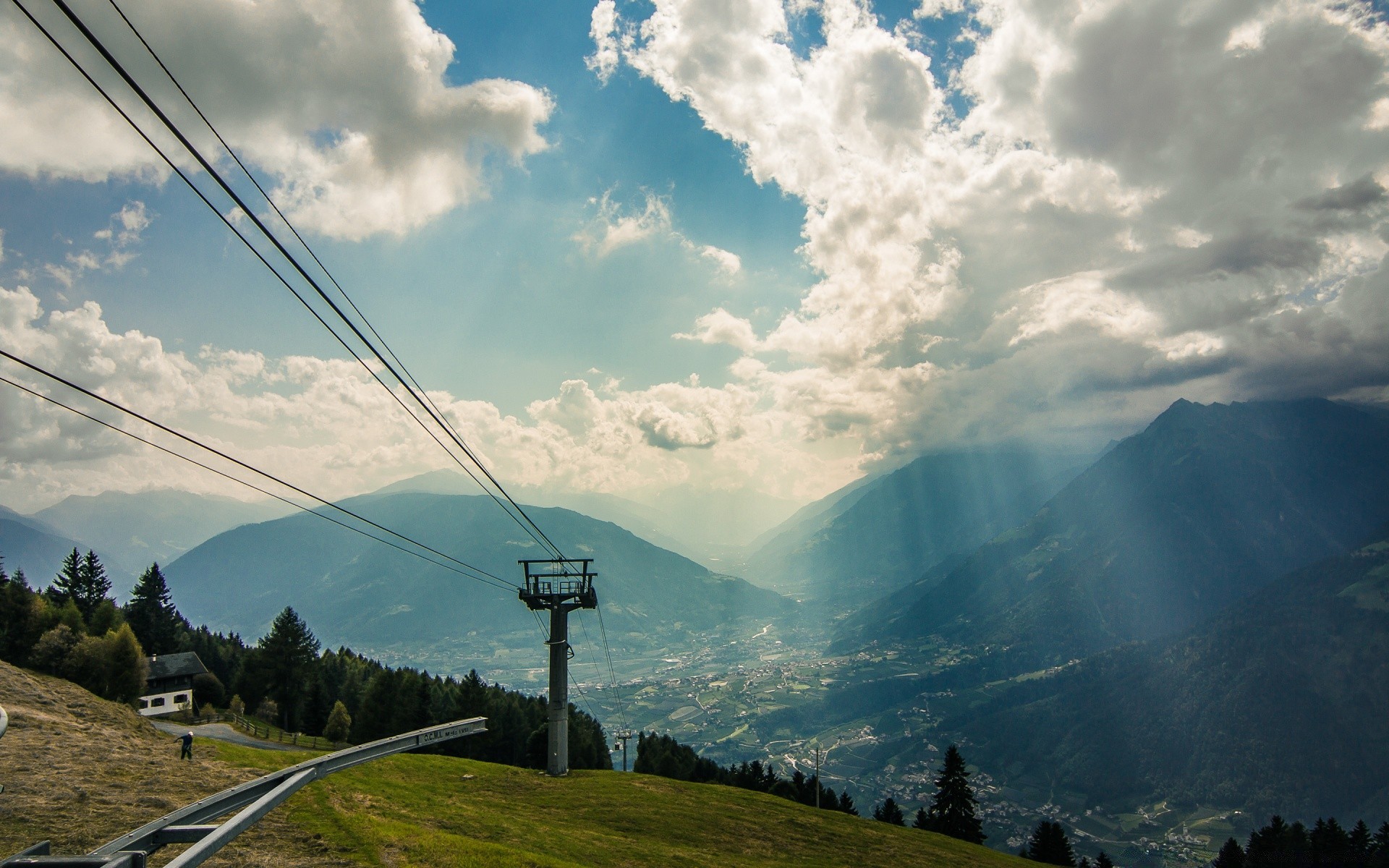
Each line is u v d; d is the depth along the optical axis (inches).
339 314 663.8
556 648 3004.4
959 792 4630.9
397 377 824.3
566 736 2989.7
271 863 1221.7
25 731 1689.2
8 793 1294.3
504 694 5482.3
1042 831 4943.4
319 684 4736.7
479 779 2620.6
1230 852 5880.9
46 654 3378.4
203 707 4298.7
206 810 575.8
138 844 510.3
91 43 349.7
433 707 4702.3
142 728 2007.9
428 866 1353.3
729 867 1926.7
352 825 1482.5
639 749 5428.2
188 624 7450.8
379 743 831.7
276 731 4119.1
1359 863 5551.2
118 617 4768.7
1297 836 5748.0
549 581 3046.3
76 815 1243.8
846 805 5349.4
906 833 2893.7
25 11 317.7
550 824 2082.9
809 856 2251.5
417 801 1973.4
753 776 5639.8
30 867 418.0
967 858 2632.9
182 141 423.8
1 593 3964.1
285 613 5024.6
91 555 5969.5
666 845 2081.7
